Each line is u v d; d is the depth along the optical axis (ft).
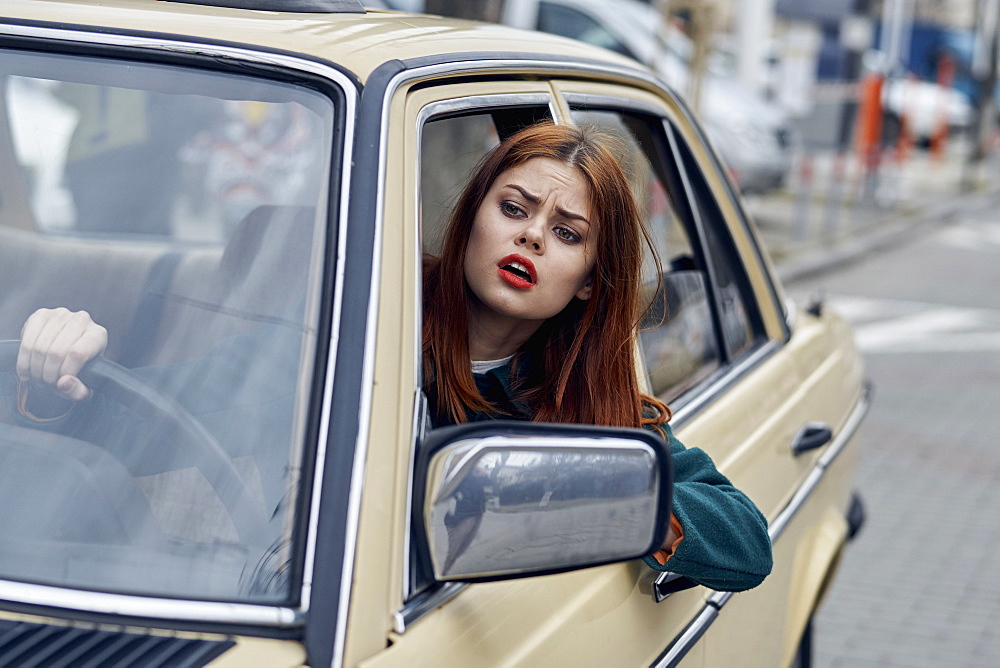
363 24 5.62
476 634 4.36
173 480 4.42
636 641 5.49
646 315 6.33
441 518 4.02
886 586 14.82
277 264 4.72
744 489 7.02
